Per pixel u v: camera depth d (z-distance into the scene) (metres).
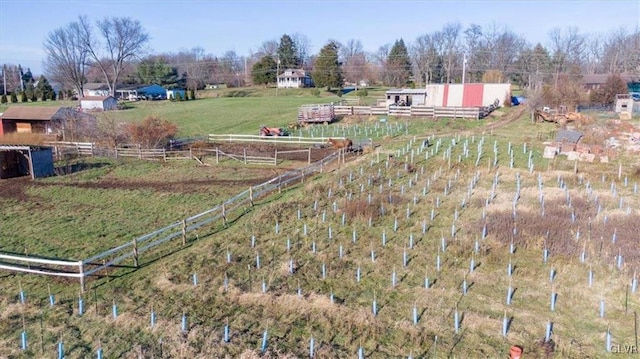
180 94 99.50
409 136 43.19
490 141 36.50
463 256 18.23
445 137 39.19
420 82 119.56
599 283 15.84
